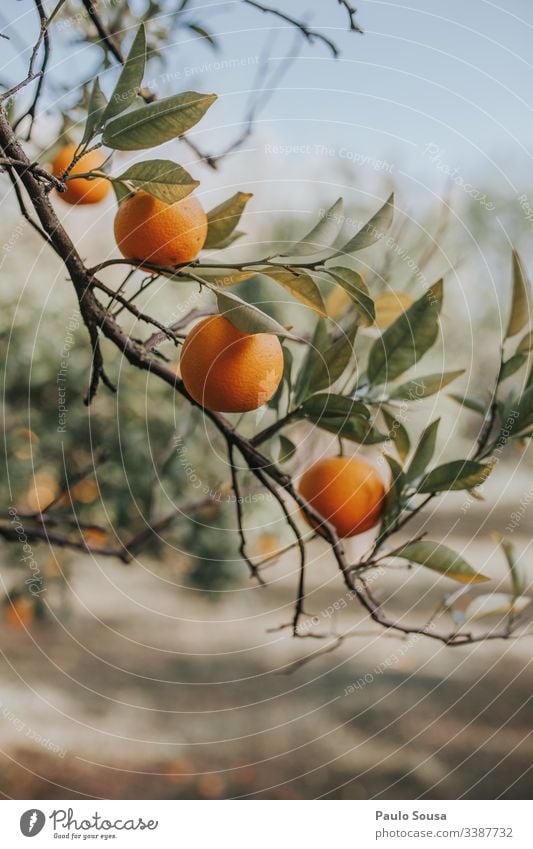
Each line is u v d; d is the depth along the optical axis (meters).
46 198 0.91
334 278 0.90
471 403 1.05
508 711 3.85
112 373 2.11
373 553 0.98
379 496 0.99
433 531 5.40
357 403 0.95
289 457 0.99
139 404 2.12
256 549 2.37
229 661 4.54
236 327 0.86
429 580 5.33
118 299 0.91
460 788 3.18
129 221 0.91
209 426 1.84
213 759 3.48
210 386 0.88
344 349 0.97
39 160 1.07
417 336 0.98
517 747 3.49
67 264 0.92
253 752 3.56
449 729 3.75
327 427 0.97
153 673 4.20
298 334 1.01
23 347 2.03
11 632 4.35
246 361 0.88
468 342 2.01
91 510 2.06
